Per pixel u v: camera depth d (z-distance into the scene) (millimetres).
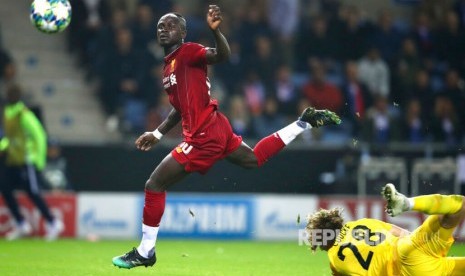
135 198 53344
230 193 56531
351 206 52438
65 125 64688
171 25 27750
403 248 24344
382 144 55969
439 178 53656
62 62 67500
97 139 63938
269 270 35125
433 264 24359
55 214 52781
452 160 53969
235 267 36094
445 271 24531
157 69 61125
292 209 53031
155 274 32844
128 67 60906
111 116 61062
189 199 52781
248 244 49406
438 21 68375
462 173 53875
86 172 56375
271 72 62750
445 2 69500
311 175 56562
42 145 49250
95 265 35875
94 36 65188
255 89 61969
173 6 64125
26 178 49375
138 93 60844
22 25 68625
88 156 56312
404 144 56250
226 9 67750
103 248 45188
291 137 29078
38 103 65188
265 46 63094
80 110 65625
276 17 66312
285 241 52219
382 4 75062
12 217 52156
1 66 60562
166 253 42219
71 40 66938
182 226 52750
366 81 64125
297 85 65062
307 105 60969
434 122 61188
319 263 38312
